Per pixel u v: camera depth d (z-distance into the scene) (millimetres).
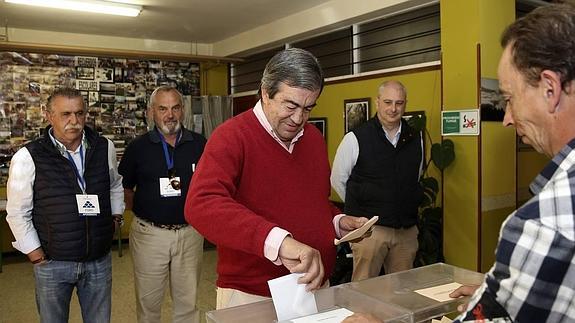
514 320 701
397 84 2801
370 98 4418
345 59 4914
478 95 3266
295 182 1378
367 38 4664
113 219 2385
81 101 2143
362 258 2848
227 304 1386
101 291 2277
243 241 1104
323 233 1411
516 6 3828
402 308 1094
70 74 5754
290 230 1353
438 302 1139
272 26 5418
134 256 2617
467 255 3377
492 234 3383
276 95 1228
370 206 2820
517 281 680
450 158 3354
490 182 3354
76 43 5770
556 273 652
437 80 3789
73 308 3561
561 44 703
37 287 2148
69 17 4973
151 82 6250
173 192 2551
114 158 2414
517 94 778
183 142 2643
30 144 2113
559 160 734
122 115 6090
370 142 2814
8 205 2074
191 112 6270
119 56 5836
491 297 732
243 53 6176
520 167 3846
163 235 2541
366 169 2820
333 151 4898
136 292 2625
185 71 6484
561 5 750
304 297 1082
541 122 762
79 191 2145
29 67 5523
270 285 1046
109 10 4590
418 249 3223
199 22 5332
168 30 5703
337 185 2928
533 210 687
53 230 2094
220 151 1267
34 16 4906
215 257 5156
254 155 1319
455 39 3398
